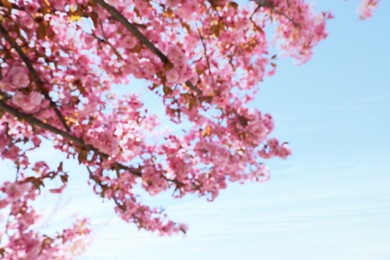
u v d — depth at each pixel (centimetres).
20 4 514
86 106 574
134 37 523
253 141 590
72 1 527
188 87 589
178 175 668
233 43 549
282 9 516
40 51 553
